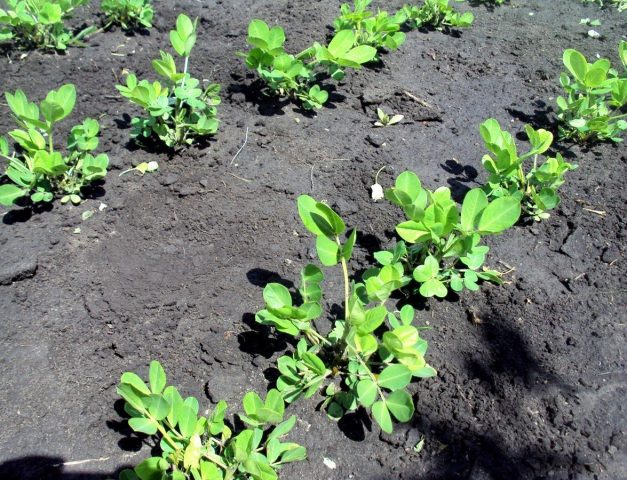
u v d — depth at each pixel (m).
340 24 0.97
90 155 0.69
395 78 0.94
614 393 0.55
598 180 0.78
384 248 0.67
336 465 0.50
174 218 0.68
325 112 0.86
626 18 1.20
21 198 0.68
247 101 0.86
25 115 0.66
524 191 0.73
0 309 0.58
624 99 0.81
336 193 0.74
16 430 0.49
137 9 0.98
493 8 1.22
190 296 0.60
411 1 1.18
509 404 0.54
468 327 0.60
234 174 0.74
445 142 0.83
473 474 0.49
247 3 1.10
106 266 0.62
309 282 0.54
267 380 0.55
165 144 0.77
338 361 0.54
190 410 0.45
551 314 0.61
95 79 0.88
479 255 0.61
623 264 0.67
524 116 0.89
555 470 0.50
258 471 0.41
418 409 0.54
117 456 0.49
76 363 0.54
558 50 1.06
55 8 0.87
